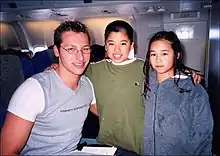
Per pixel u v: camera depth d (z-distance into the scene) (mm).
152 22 3938
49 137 1152
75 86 1221
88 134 2295
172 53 1288
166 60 1277
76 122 1220
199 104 1292
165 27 3967
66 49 1101
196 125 1296
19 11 3826
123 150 1566
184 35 3936
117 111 1533
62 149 1175
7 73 2525
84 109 1266
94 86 1573
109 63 1599
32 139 1159
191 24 3869
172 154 1360
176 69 1354
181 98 1325
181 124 1320
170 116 1335
